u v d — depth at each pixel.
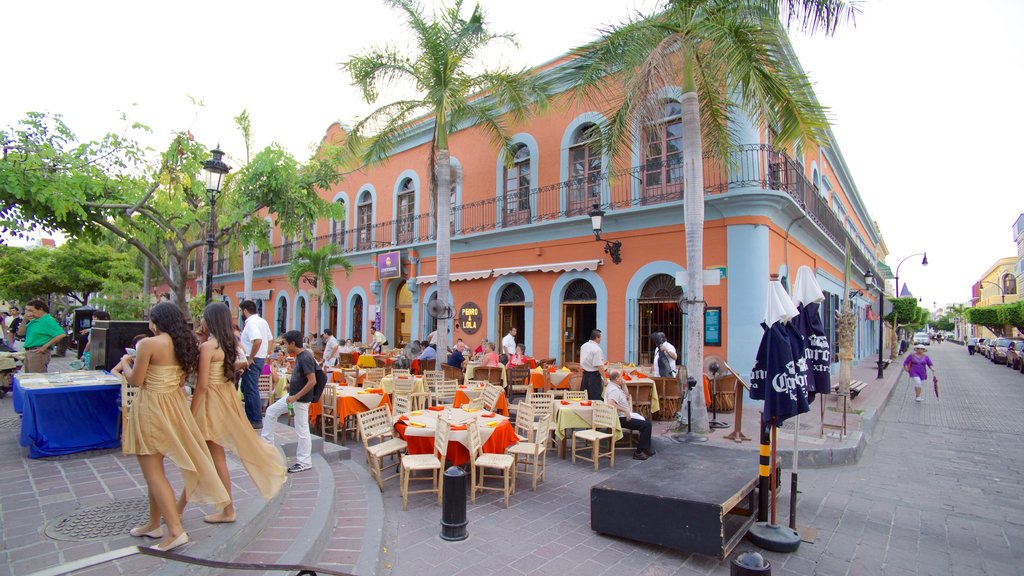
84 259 21.98
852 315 10.77
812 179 17.28
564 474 7.13
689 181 8.92
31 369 9.07
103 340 8.11
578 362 14.01
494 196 16.28
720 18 8.27
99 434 6.02
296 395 5.99
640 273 12.81
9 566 3.19
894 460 8.00
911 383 19.86
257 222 10.31
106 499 4.45
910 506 5.96
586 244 13.87
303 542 4.04
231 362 4.02
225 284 30.30
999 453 8.55
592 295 13.98
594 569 4.32
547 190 14.78
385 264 18.97
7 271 21.53
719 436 8.52
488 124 13.52
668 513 4.52
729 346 11.32
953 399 15.35
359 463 7.39
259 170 9.78
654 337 10.67
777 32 8.53
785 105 8.67
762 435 5.04
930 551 4.79
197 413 3.83
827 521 5.49
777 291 5.05
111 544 3.53
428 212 18.44
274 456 4.20
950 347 69.75
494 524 5.27
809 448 7.68
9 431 7.15
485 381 10.84
